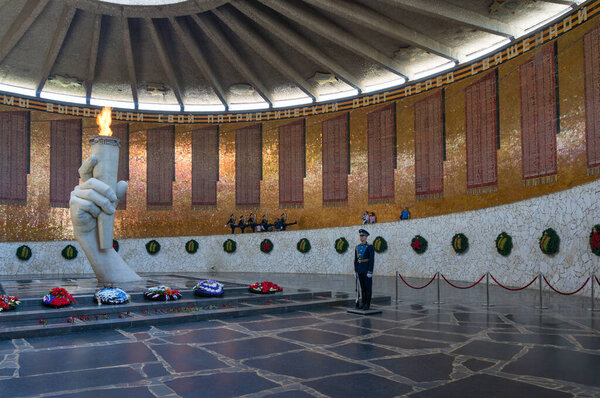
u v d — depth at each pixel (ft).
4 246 64.90
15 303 26.99
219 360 17.75
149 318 25.59
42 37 65.26
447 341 21.07
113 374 15.84
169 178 81.35
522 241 45.16
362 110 73.87
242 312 28.86
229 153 82.07
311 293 36.78
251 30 65.16
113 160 42.91
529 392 13.85
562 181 48.52
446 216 55.67
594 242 35.19
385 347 19.93
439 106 64.95
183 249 74.08
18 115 73.05
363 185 72.90
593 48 45.27
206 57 72.59
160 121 81.92
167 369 16.46
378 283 51.08
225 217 81.30
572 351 18.95
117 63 72.69
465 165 61.00
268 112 81.20
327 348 19.76
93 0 58.65
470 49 62.23
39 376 15.56
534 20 53.93
